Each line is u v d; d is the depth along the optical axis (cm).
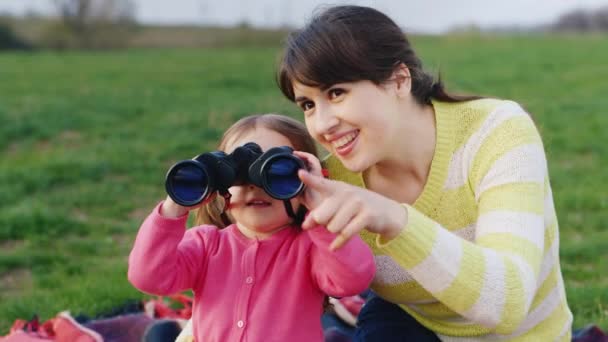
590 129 935
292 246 236
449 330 244
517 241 195
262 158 192
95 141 909
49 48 2856
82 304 412
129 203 648
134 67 1850
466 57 1880
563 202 607
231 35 2844
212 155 206
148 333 318
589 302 395
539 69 1596
